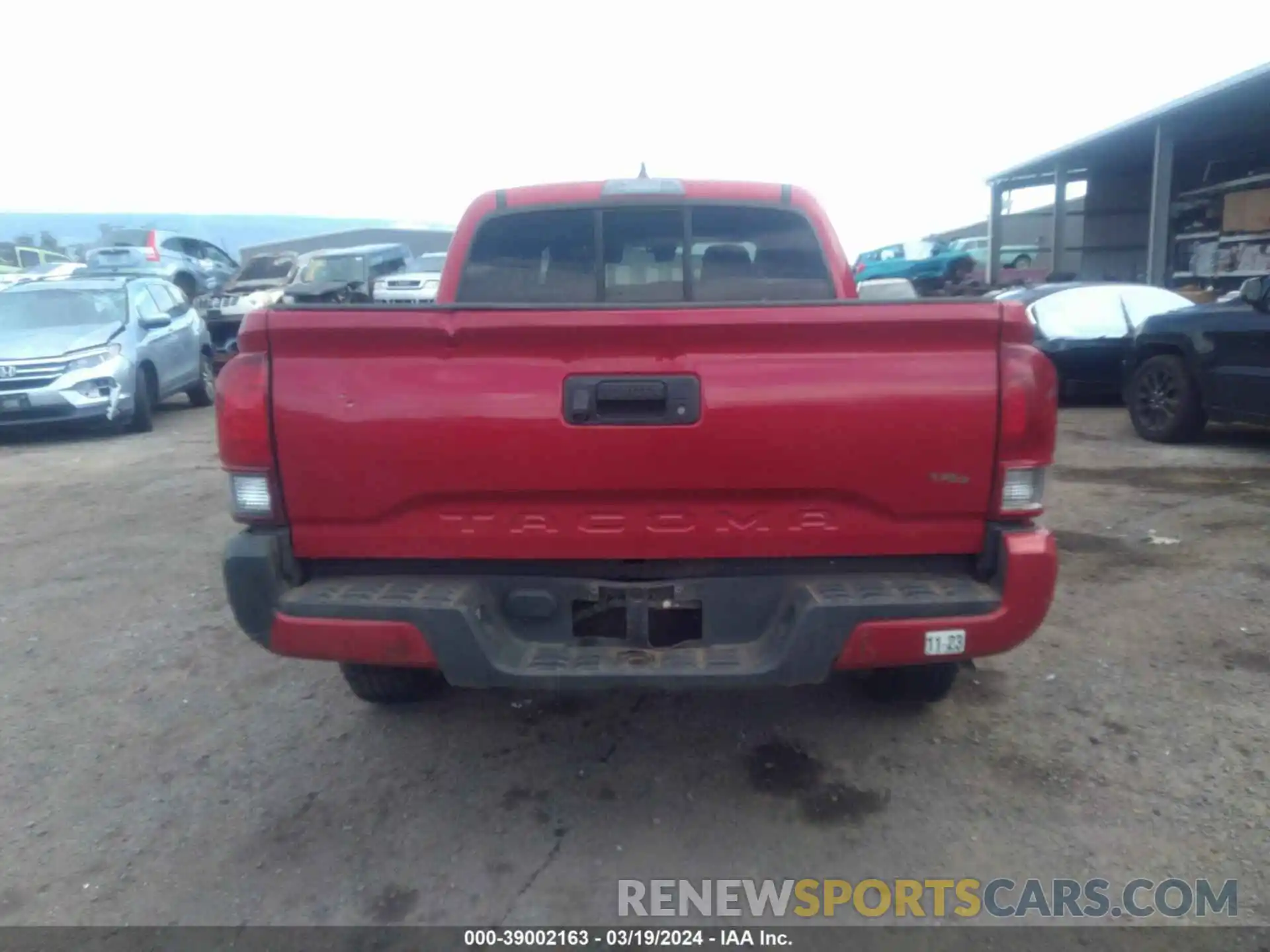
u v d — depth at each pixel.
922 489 2.98
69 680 4.69
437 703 4.35
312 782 3.70
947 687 4.00
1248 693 4.19
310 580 3.16
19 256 31.19
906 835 3.27
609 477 2.97
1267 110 15.94
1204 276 17.25
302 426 2.98
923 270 27.45
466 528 3.06
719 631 3.13
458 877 3.10
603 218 4.45
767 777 3.66
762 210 4.45
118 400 11.47
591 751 3.89
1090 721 4.00
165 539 7.13
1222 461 8.66
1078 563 5.94
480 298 4.52
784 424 2.93
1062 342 11.62
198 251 24.94
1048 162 21.73
